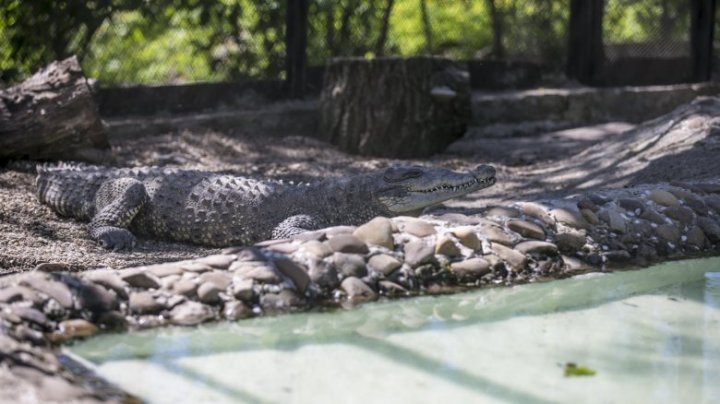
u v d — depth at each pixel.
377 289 16.22
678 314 15.88
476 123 37.03
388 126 31.75
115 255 19.52
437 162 31.17
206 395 11.86
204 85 34.06
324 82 33.28
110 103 32.75
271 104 35.19
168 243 21.44
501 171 29.66
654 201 20.58
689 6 41.53
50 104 25.88
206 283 15.17
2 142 25.34
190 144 31.17
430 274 16.83
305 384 12.35
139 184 21.42
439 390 12.27
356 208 20.72
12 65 31.47
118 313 14.40
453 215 18.67
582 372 12.98
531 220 18.92
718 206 21.03
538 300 16.59
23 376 11.23
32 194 23.81
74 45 32.22
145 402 11.52
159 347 13.70
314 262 16.03
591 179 26.70
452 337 14.47
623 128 37.22
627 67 41.41
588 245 18.92
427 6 39.09
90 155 27.03
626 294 17.03
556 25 40.91
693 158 25.86
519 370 13.09
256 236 20.80
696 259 19.56
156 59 33.72
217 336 14.32
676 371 13.18
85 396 11.14
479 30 40.22
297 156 31.09
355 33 37.12
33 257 18.44
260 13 34.78
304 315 15.26
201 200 21.17
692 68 41.84
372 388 12.30
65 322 13.91
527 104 37.88
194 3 33.72
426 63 31.67
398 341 14.27
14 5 31.14
